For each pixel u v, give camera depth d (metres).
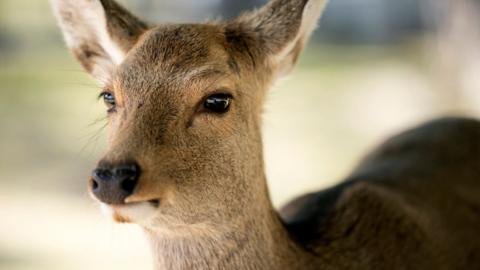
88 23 8.62
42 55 35.50
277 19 8.19
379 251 8.86
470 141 11.38
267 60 8.17
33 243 17.12
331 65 35.16
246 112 7.70
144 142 7.00
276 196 18.86
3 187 20.45
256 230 7.80
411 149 11.17
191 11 37.16
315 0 8.18
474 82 20.09
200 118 7.31
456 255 9.69
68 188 20.42
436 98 25.23
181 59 7.39
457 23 21.02
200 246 7.71
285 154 22.77
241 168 7.60
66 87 30.75
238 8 35.72
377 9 41.09
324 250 8.55
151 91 7.26
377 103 27.67
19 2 43.16
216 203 7.48
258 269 7.82
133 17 8.44
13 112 27.20
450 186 10.44
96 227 18.05
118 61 8.28
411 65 33.06
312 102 28.89
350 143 23.58
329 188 10.07
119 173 6.69
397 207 9.33
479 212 10.34
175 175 7.14
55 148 23.48
